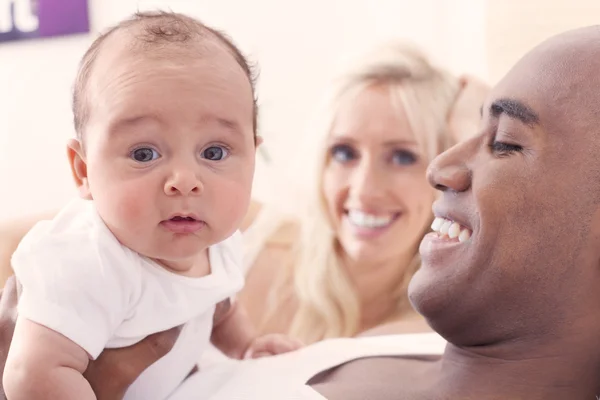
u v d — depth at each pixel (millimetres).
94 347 822
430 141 1684
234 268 1016
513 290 753
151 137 814
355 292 1751
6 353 896
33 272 828
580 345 758
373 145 1689
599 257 729
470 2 1993
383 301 1756
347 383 886
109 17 2520
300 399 831
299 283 1790
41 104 2609
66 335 796
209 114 835
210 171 843
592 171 720
